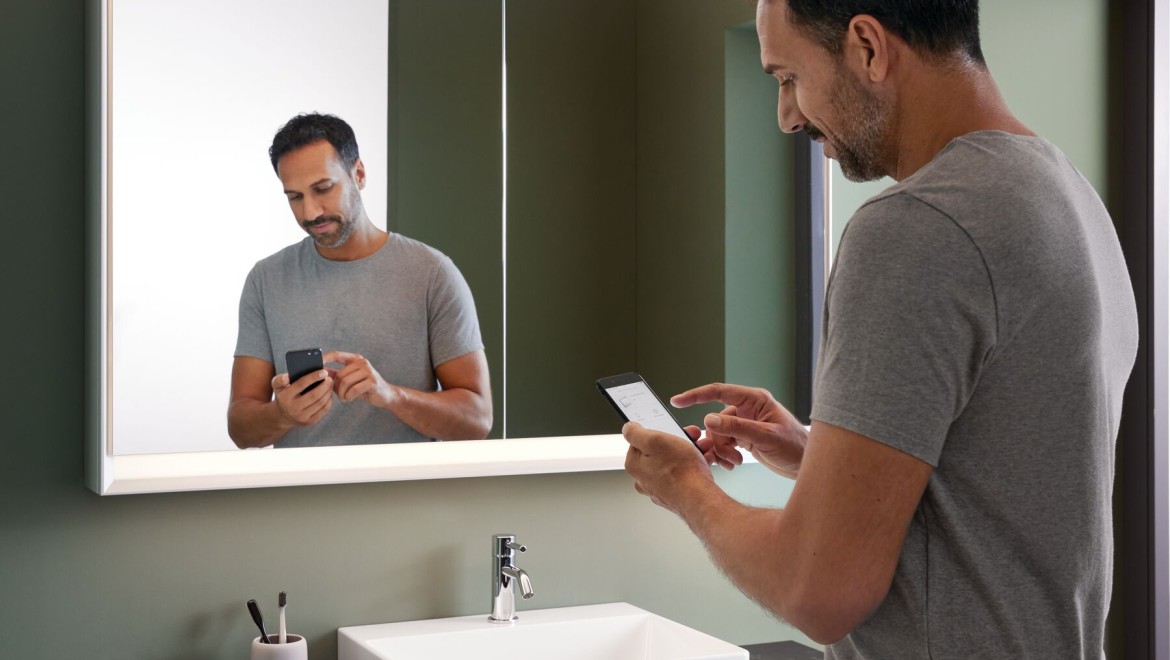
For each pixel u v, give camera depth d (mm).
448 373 1544
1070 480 868
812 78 974
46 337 1384
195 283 1393
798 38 968
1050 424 858
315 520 1513
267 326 1438
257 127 1422
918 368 818
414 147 1511
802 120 1076
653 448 1055
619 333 1650
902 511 828
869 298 839
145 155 1360
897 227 844
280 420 1449
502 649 1519
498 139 1562
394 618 1559
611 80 1636
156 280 1370
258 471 1436
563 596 1669
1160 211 2064
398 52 1498
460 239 1541
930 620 876
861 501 822
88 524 1396
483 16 1549
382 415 1508
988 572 866
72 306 1399
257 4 1420
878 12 917
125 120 1348
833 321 875
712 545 958
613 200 1640
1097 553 891
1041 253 841
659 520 1735
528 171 1582
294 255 1450
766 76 1743
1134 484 2082
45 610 1375
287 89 1438
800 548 850
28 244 1374
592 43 1621
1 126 1361
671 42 1671
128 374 1358
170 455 1385
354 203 1477
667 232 1677
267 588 1484
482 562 1613
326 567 1519
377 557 1547
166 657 1433
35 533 1371
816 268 1783
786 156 1761
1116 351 953
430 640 1475
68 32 1400
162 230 1371
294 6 1439
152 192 1365
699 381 1699
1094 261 893
